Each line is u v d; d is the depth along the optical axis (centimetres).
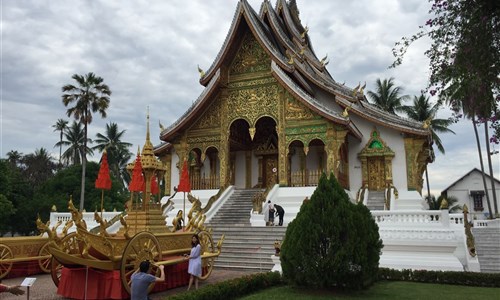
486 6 658
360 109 2586
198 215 1400
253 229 1869
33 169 5941
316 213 1059
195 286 1140
